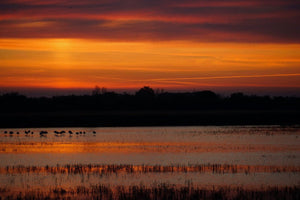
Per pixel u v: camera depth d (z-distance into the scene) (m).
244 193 30.73
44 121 140.00
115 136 83.50
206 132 91.88
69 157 51.06
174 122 134.25
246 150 57.28
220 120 138.00
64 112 174.12
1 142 71.62
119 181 35.88
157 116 153.50
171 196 29.92
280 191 31.25
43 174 39.12
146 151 56.91
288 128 103.12
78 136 84.81
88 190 32.25
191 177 37.44
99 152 56.12
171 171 40.34
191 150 57.78
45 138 80.56
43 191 32.31
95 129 109.38
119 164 45.16
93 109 188.62
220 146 62.62
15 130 108.56
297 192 30.92
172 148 60.31
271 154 52.97
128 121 139.62
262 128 103.88
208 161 47.06
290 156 50.94
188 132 92.62
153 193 30.89
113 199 29.64
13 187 33.88
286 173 39.19
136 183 35.03
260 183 34.91
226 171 40.25
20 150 58.78
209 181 35.69
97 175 38.50
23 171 40.66
